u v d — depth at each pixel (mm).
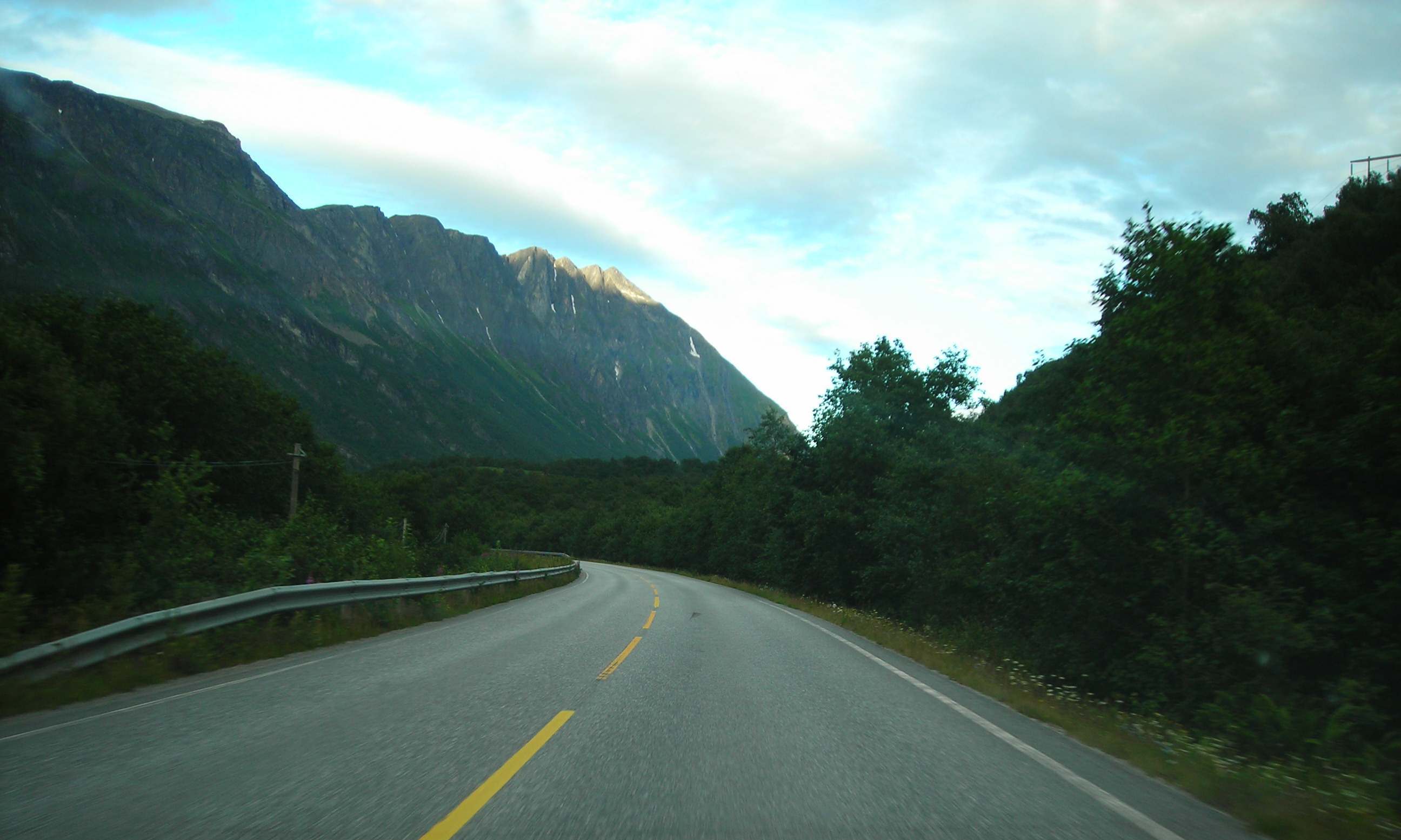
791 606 28172
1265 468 12789
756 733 6793
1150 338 14148
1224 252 14570
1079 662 14117
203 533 16156
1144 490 13641
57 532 16578
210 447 40062
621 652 12102
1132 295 15500
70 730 6426
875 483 32812
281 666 10062
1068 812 4852
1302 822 4688
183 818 4293
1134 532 14062
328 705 7562
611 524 99625
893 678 10656
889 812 4719
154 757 5590
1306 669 11859
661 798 4863
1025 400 21859
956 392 36219
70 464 19406
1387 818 5289
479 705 7664
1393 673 10930
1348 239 23047
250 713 7145
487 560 36562
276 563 14969
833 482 36250
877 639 16469
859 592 33000
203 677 9117
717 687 9172
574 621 17250
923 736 6977
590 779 5238
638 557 89438
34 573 13930
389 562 21141
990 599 20531
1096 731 7648
